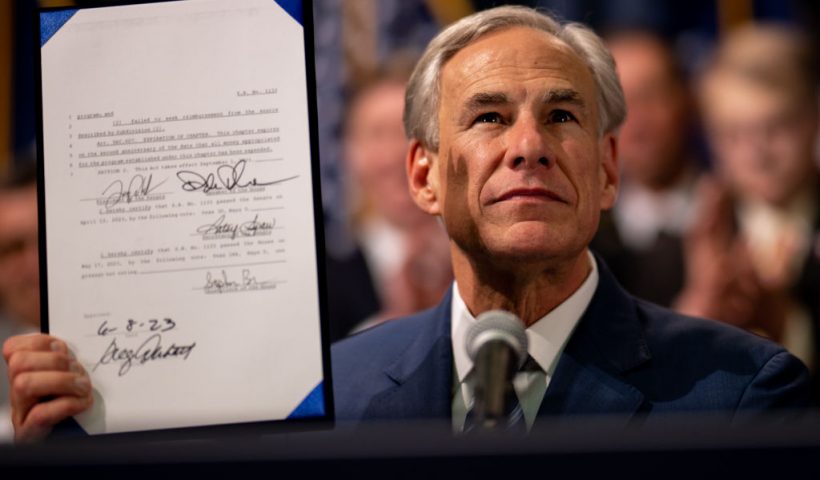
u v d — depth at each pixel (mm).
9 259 2865
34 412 1386
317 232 1419
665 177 2752
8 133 2973
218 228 1430
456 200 1550
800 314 2689
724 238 2725
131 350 1410
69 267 1435
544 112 1533
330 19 2848
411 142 1687
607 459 931
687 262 2717
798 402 1501
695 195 2740
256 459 953
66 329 1422
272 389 1390
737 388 1498
